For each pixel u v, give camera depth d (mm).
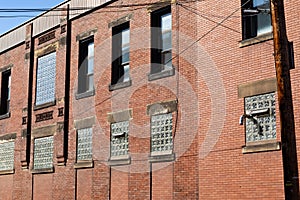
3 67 29047
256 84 16141
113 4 22234
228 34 17250
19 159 26281
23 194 25672
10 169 26906
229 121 16703
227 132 16688
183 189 17750
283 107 11352
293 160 11164
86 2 23594
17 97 27391
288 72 11570
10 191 26734
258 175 15547
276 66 11594
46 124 24938
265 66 16016
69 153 23250
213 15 17859
